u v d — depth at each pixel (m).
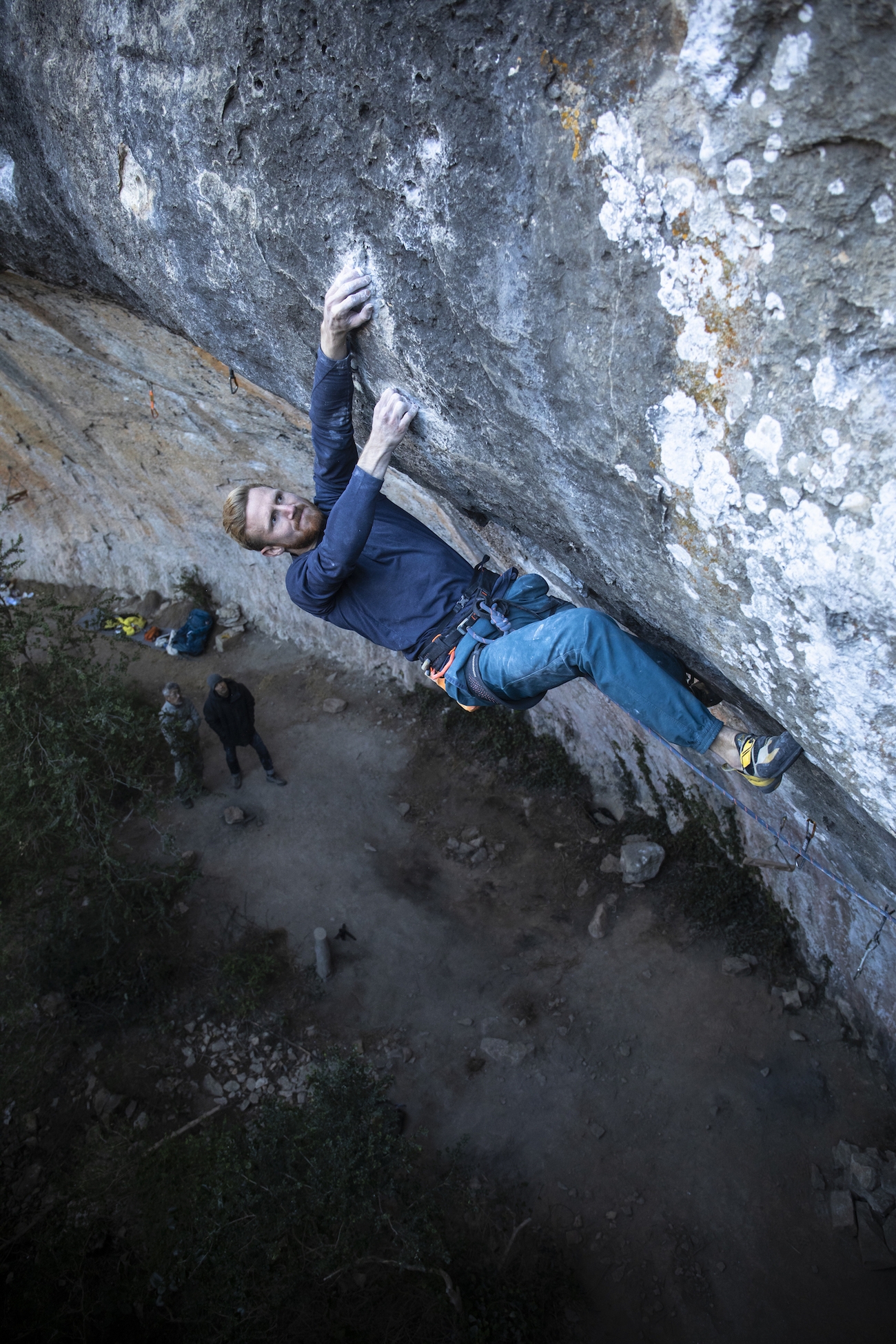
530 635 2.50
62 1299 5.04
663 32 1.45
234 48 2.25
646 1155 5.43
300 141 2.30
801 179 1.41
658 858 7.07
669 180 1.59
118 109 2.82
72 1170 5.72
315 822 8.23
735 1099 5.65
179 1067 6.29
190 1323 4.73
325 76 2.09
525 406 2.33
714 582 2.20
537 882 7.36
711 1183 5.26
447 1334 4.63
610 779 7.87
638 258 1.75
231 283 3.07
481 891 7.36
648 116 1.55
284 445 7.62
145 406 8.12
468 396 2.51
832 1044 5.85
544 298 2.01
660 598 2.60
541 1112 5.73
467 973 6.70
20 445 10.28
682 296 1.72
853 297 1.46
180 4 2.31
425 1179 5.41
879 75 1.25
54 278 4.39
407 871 7.64
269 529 2.75
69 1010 6.63
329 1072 5.47
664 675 2.37
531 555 3.87
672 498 2.11
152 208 3.07
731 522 1.98
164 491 9.95
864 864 4.00
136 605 11.65
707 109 1.46
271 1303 4.62
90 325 6.32
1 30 2.97
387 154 2.10
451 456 2.96
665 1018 6.18
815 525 1.77
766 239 1.52
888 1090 5.54
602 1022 6.22
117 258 3.61
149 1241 5.03
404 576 2.74
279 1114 5.25
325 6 1.96
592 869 7.35
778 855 6.18
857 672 1.96
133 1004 6.68
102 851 6.98
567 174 1.76
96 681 7.14
